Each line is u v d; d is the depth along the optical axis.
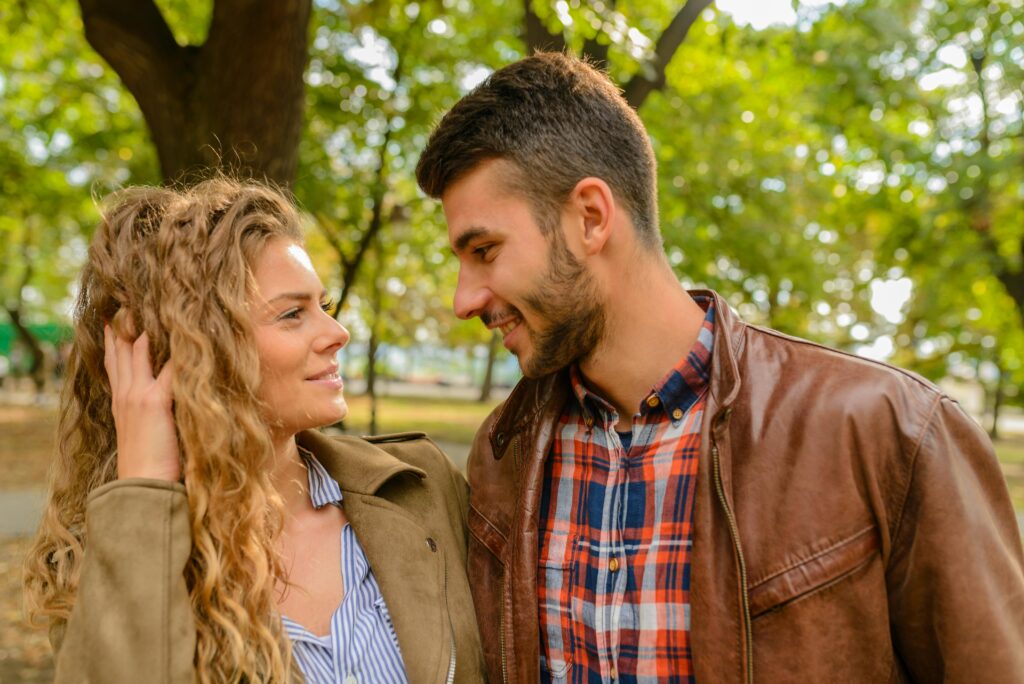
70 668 1.15
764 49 7.49
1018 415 42.19
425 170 1.39
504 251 1.32
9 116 10.23
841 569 1.20
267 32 3.56
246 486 1.27
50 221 12.11
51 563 1.41
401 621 1.42
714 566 1.24
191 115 3.74
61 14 7.32
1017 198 9.75
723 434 1.29
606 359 1.40
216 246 1.32
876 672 1.20
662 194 9.01
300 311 1.40
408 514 1.58
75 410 1.44
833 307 16.20
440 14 6.66
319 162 9.00
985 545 1.18
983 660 1.13
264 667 1.26
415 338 29.69
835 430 1.24
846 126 9.68
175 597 1.20
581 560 1.42
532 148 1.29
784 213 10.33
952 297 12.29
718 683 1.21
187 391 1.26
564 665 1.41
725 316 1.40
